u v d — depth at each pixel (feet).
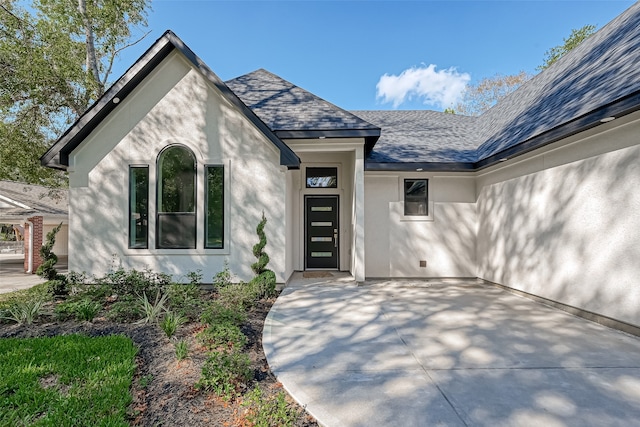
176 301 20.44
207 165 27.55
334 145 28.94
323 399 10.66
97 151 27.40
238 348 14.01
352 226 34.06
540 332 17.37
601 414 9.86
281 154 26.61
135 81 26.86
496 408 10.15
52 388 10.87
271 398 10.66
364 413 9.87
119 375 11.54
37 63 42.50
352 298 24.85
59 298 23.11
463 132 40.63
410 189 33.81
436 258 33.32
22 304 19.39
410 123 43.16
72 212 27.22
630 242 17.04
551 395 10.93
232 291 22.06
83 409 9.50
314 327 18.15
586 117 17.80
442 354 14.46
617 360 13.75
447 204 33.42
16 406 9.88
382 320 19.47
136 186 27.66
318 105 30.68
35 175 52.01
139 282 22.62
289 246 31.55
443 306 22.70
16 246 98.78
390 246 33.35
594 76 22.56
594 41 28.53
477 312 21.22
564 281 21.43
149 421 9.25
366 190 33.42
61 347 14.16
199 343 14.67
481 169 31.58
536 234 24.16
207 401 10.18
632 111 15.99
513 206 26.91
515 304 23.35
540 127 23.27
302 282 30.86
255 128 27.37
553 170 22.49
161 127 27.45
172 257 27.17
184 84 27.48
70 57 47.52
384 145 35.76
